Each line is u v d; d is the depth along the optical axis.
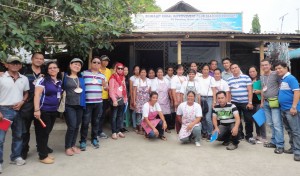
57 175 3.64
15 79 3.92
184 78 6.18
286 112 4.35
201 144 5.22
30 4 4.69
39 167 3.94
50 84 4.04
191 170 3.80
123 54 8.69
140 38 7.17
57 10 4.81
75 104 4.38
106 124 7.32
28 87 4.08
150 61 8.69
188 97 5.18
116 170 3.82
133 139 5.64
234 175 3.60
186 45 8.54
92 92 4.78
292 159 4.25
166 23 8.59
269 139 5.54
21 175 3.63
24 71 4.36
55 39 5.61
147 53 8.69
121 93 5.67
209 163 4.09
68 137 4.48
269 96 4.68
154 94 5.46
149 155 4.51
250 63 9.30
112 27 5.88
